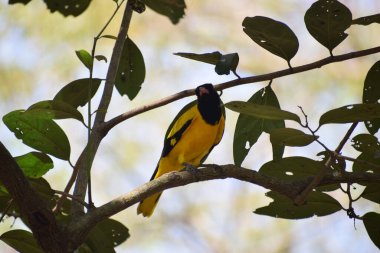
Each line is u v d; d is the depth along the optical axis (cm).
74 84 919
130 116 882
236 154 947
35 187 826
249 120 940
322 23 847
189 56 858
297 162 873
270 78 870
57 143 839
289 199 884
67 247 732
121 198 784
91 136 862
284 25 826
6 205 866
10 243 819
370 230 865
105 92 910
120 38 949
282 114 755
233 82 873
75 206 811
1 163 709
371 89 923
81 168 830
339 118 762
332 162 788
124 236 940
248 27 838
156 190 817
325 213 888
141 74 1021
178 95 894
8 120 833
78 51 830
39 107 801
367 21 858
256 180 845
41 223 720
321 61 863
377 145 855
